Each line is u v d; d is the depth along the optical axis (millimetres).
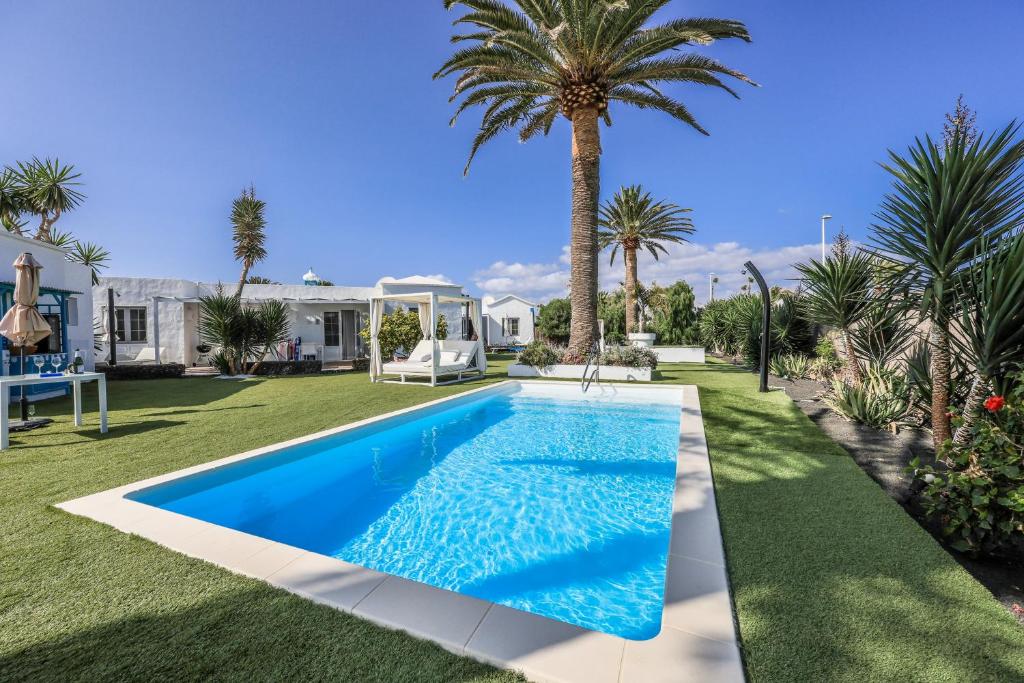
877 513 2795
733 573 2082
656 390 9305
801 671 1454
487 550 3131
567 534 3373
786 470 3689
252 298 17672
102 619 1811
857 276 6223
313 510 3818
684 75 11258
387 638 1681
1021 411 2688
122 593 1993
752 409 6527
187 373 14500
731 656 1537
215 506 3895
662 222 19984
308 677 1488
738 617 1757
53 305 9578
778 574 2074
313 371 14234
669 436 6406
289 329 18391
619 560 2977
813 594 1906
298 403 7918
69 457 4363
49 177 15500
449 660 1564
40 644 1666
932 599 1864
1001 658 1494
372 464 5133
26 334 5840
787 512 2818
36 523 2758
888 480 3514
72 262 10719
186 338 17031
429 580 2744
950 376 4004
